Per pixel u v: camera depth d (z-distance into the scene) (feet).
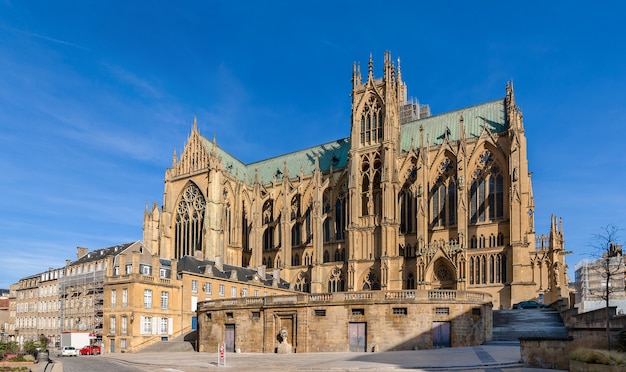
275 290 436.76
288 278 478.59
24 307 531.09
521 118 403.34
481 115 440.04
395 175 434.71
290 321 246.88
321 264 455.63
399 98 474.08
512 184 382.42
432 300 227.20
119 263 340.80
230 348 265.75
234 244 495.82
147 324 328.70
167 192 509.76
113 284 336.08
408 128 479.41
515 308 339.98
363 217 444.14
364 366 163.63
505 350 197.36
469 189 411.13
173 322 346.13
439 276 401.49
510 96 418.92
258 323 256.32
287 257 482.69
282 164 560.20
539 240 402.31
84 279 416.46
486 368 153.28
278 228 511.40
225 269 422.82
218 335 271.49
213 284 377.91
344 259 464.24
